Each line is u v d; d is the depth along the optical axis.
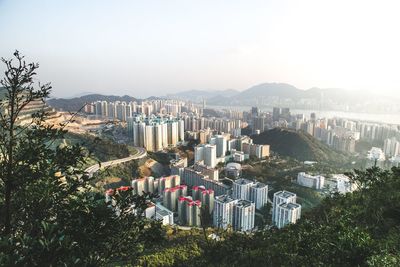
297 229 17.23
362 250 8.94
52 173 5.05
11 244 3.55
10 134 5.00
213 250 19.39
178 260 24.95
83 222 4.79
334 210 19.39
